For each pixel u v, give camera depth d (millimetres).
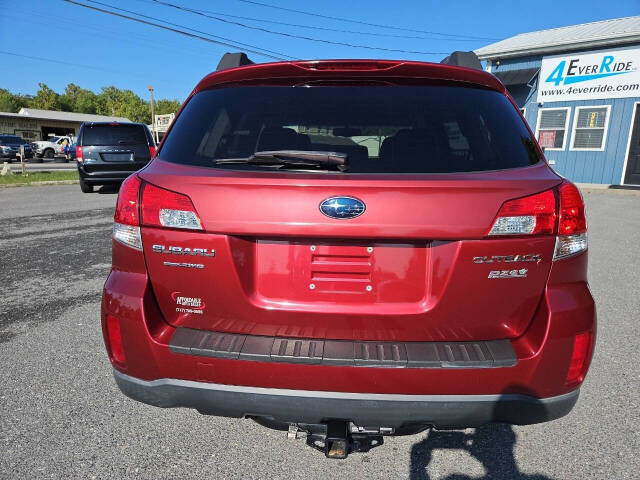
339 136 1729
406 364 1504
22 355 2986
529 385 1549
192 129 1828
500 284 1547
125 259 1699
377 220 1503
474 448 2131
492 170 1622
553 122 15156
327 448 1669
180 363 1613
